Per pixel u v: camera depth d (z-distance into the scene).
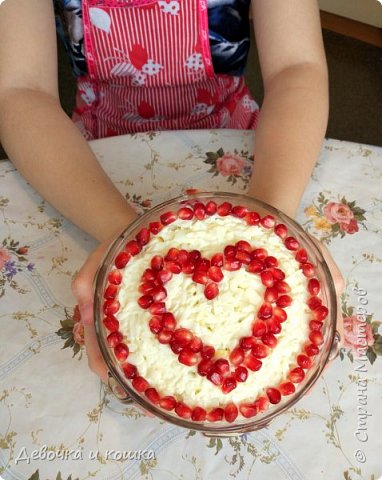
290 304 0.62
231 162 0.83
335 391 0.69
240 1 0.90
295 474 0.65
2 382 0.69
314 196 0.81
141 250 0.65
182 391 0.60
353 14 1.97
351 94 1.85
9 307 0.74
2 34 0.84
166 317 0.60
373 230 0.79
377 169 0.83
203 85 0.97
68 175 0.77
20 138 0.81
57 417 0.67
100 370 0.66
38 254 0.77
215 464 0.65
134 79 0.94
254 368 0.59
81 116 1.02
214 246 0.64
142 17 0.87
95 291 0.63
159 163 0.83
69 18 0.89
